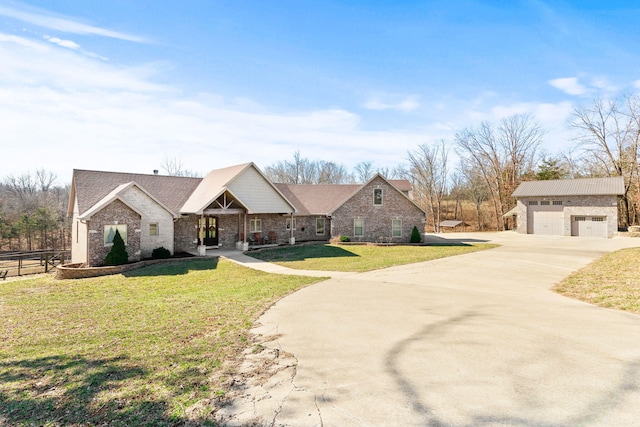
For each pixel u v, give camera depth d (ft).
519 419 12.25
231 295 38.22
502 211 156.87
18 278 68.44
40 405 14.88
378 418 12.62
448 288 38.73
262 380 16.33
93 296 42.86
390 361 17.90
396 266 57.36
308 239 97.55
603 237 101.60
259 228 88.63
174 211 77.05
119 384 16.66
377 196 96.27
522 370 16.31
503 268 53.06
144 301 38.45
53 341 25.00
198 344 22.31
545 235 111.45
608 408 12.84
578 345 19.52
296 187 104.37
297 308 30.66
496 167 156.76
